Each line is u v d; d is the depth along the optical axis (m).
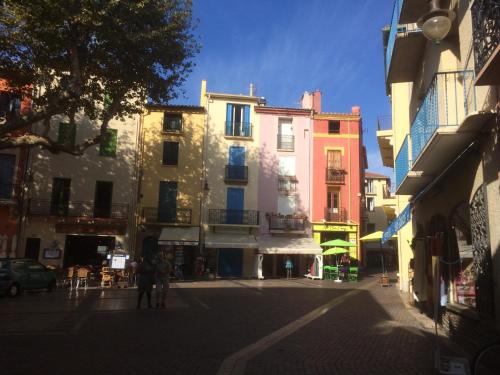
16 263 18.45
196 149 34.84
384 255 55.34
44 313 12.45
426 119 9.57
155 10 18.38
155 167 33.97
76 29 16.89
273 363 7.02
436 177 10.78
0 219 28.92
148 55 19.23
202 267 32.19
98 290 20.69
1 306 14.14
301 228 35.56
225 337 9.15
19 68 20.25
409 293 18.41
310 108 37.38
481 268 7.87
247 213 34.84
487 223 7.47
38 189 30.19
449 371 6.41
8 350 7.56
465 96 8.26
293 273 35.38
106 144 31.64
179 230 33.00
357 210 36.69
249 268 34.44
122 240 30.66
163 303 13.89
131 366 6.62
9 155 29.59
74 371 6.28
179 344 8.33
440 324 10.59
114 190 31.27
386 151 24.08
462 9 8.36
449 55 9.74
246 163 35.62
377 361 7.25
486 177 7.52
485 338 7.36
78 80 17.06
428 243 12.12
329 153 37.03
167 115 35.06
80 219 30.00
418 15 11.29
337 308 14.50
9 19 16.45
